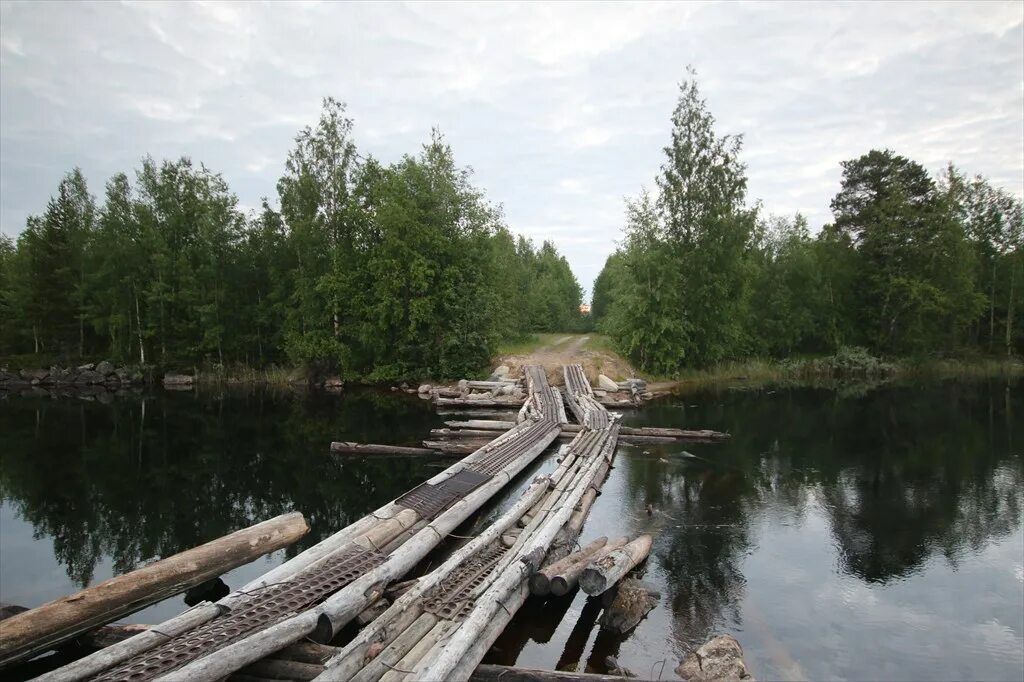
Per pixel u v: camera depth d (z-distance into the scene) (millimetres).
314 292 36500
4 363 43219
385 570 7625
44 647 6648
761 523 11820
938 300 43562
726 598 8688
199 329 41281
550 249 74625
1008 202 50844
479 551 8844
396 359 35875
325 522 12000
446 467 16422
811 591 9000
